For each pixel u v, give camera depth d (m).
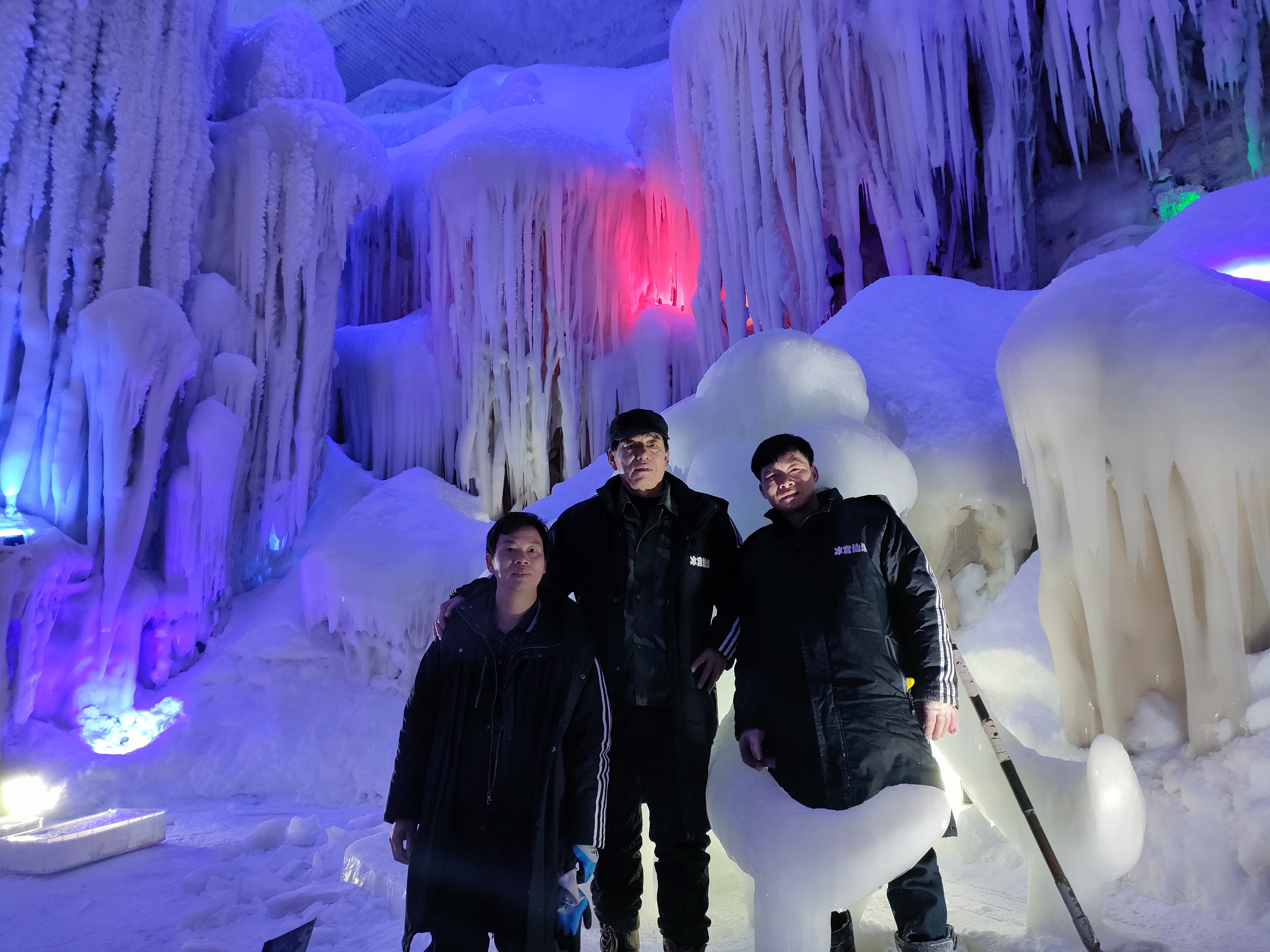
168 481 6.89
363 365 8.74
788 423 3.29
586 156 8.02
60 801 5.30
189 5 7.06
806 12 6.64
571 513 2.41
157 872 3.73
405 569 6.23
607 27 13.30
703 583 2.29
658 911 2.55
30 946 2.86
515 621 2.02
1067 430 2.82
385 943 2.63
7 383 6.20
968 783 2.46
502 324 7.98
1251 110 5.74
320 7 13.16
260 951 2.64
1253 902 2.26
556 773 1.88
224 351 7.23
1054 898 2.19
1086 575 2.83
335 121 7.84
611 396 8.13
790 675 2.08
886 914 2.50
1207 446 2.54
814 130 6.68
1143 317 2.77
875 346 4.46
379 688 6.19
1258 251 3.18
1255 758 2.42
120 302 6.18
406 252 10.07
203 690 6.44
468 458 7.98
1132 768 2.11
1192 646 2.66
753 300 7.13
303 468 7.80
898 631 2.16
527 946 1.75
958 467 3.77
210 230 7.53
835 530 2.14
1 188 6.09
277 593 7.22
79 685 6.00
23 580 5.59
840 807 1.96
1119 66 6.18
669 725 2.22
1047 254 6.85
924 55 6.53
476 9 13.10
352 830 4.18
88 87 6.36
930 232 6.76
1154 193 6.31
